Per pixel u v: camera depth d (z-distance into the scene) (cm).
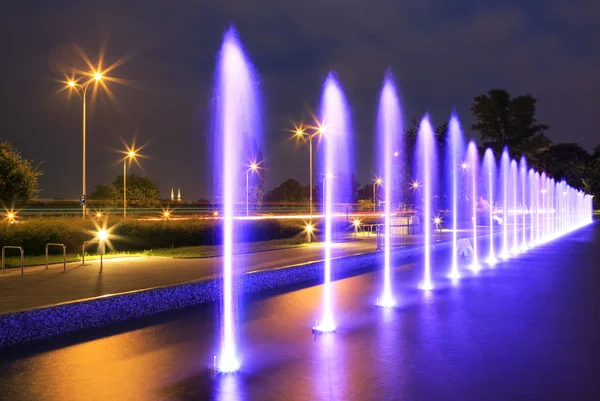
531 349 908
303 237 3331
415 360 846
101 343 931
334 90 2239
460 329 1051
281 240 3089
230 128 1305
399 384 737
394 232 3462
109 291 1199
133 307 1113
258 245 2730
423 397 689
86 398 687
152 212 6025
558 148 10306
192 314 1170
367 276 1838
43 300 1084
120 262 1833
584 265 2175
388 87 2330
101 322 1047
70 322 989
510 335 1002
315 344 941
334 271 1827
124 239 2291
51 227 2066
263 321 1116
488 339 973
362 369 802
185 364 824
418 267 2117
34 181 3916
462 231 3984
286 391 712
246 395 699
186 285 1241
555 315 1181
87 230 2161
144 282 1342
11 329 897
